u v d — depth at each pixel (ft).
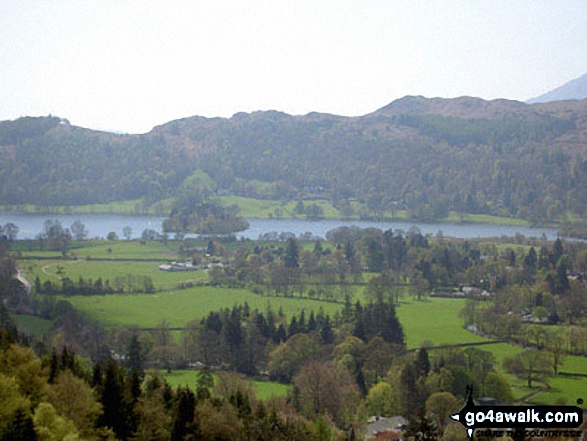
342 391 579.89
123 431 409.28
